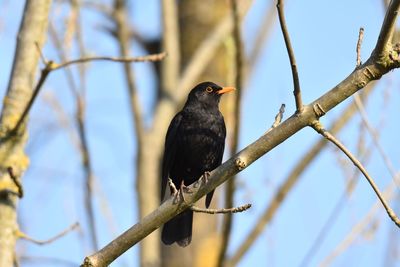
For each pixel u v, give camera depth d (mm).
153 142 14375
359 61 7973
